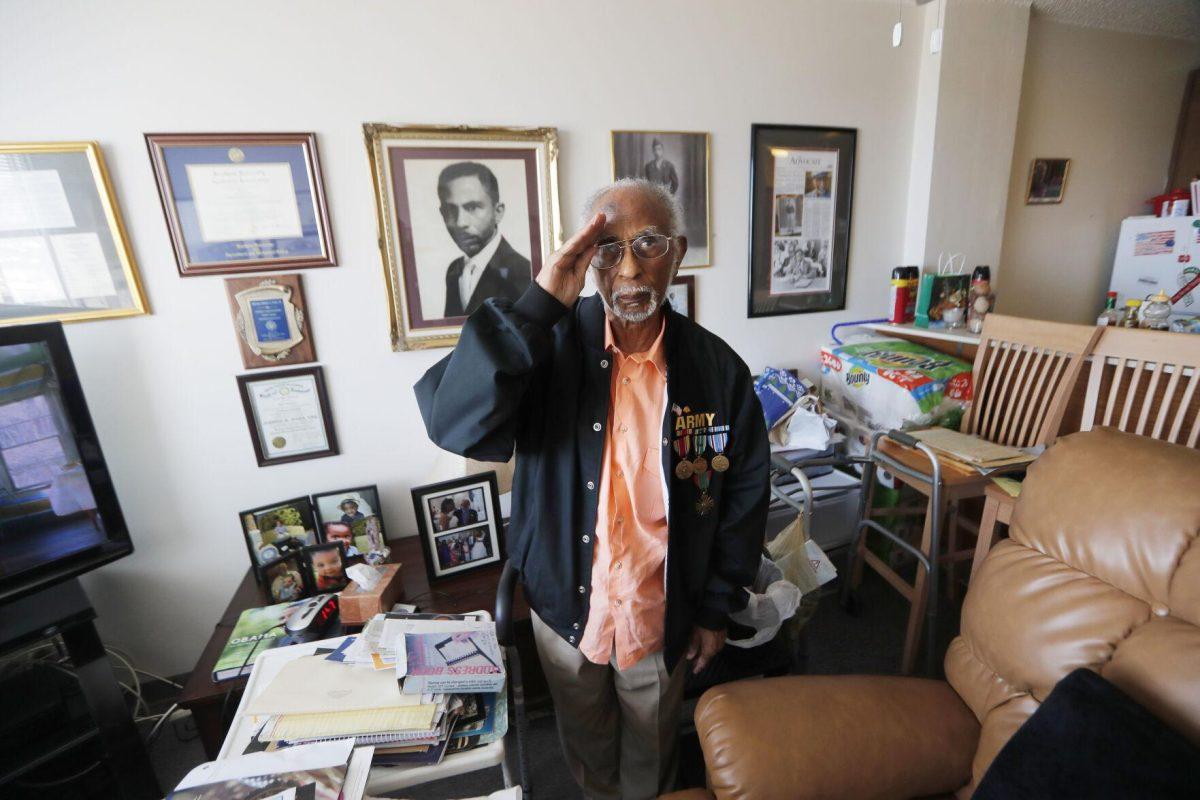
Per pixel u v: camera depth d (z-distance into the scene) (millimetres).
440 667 896
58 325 1176
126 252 1363
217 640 1334
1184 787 587
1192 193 2346
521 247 1712
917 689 961
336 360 1619
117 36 1284
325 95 1458
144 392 1458
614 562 940
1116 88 2506
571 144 1723
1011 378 1780
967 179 2191
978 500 2043
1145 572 764
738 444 994
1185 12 2227
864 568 2145
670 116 1819
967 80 2078
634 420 928
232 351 1514
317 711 833
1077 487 882
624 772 1152
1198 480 756
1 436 1122
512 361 747
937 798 876
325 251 1527
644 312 824
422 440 1765
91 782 1282
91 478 1244
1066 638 808
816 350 2283
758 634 1167
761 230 2045
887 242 2268
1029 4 2102
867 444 1988
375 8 1457
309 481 1666
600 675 1047
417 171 1564
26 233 1292
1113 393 1472
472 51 1564
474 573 1582
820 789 815
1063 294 2721
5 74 1229
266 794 686
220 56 1363
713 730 884
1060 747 687
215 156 1394
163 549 1555
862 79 2043
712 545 1013
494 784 1379
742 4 1820
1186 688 667
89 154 1296
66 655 1388
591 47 1681
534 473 946
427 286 1646
